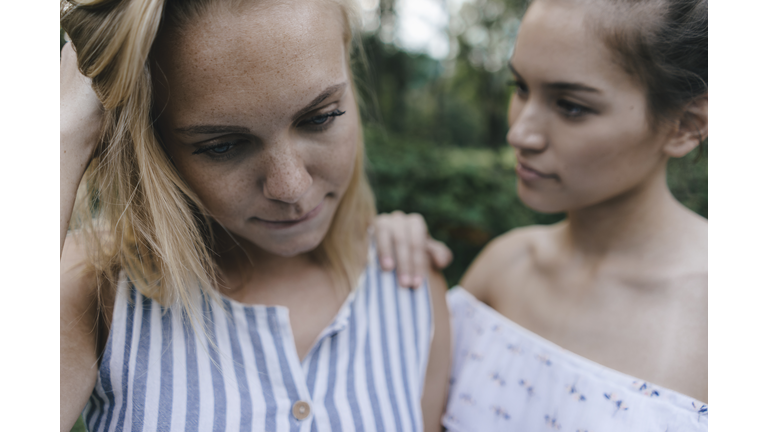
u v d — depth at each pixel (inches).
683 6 28.2
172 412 27.5
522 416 36.4
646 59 28.6
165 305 28.1
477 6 311.7
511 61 34.1
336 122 26.2
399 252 36.4
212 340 29.3
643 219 33.9
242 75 22.0
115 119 25.5
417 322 35.9
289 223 27.2
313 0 23.7
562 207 34.3
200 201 27.0
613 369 32.8
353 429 29.8
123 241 26.9
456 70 356.2
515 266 43.4
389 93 310.3
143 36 21.5
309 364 30.7
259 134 23.5
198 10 21.7
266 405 28.7
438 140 336.8
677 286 31.9
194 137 23.7
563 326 36.8
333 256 34.4
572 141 31.3
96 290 28.1
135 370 27.5
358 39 34.7
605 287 35.3
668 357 30.7
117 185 26.2
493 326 41.4
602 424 31.4
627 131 30.4
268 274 32.4
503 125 348.2
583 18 28.8
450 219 134.0
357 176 35.5
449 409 40.8
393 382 33.1
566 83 29.9
